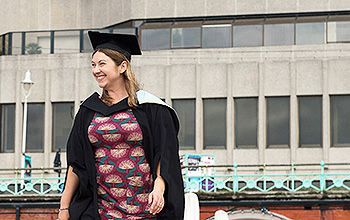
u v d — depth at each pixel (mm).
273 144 44062
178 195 6695
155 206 6555
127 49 6957
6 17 49656
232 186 39469
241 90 44438
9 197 36875
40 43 47188
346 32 44031
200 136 44656
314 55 43969
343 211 35625
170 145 6781
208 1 45406
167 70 45219
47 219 36844
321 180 36062
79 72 46438
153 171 6766
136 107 6805
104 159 6770
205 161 38281
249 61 44531
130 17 46531
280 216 35938
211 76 44844
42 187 37125
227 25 45062
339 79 43656
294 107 43812
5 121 47125
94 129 6754
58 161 41062
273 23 44594
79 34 46906
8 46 47438
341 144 43562
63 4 49531
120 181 6762
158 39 45781
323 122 43562
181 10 45719
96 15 49000
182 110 45156
